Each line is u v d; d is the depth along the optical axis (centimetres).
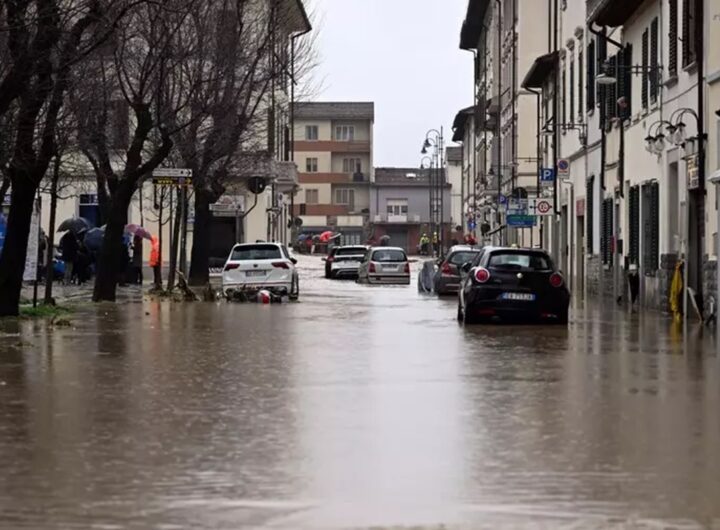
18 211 2658
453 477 960
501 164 7975
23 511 842
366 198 13288
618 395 1450
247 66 3962
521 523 808
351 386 1532
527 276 2733
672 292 2991
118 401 1392
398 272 5944
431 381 1587
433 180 13488
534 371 1714
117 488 916
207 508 851
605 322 2825
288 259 3959
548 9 6681
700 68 2859
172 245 4069
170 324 2662
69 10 2277
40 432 1176
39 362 1816
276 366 1772
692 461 1027
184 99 3781
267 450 1077
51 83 2364
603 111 4153
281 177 7119
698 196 2941
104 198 4697
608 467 1001
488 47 9512
